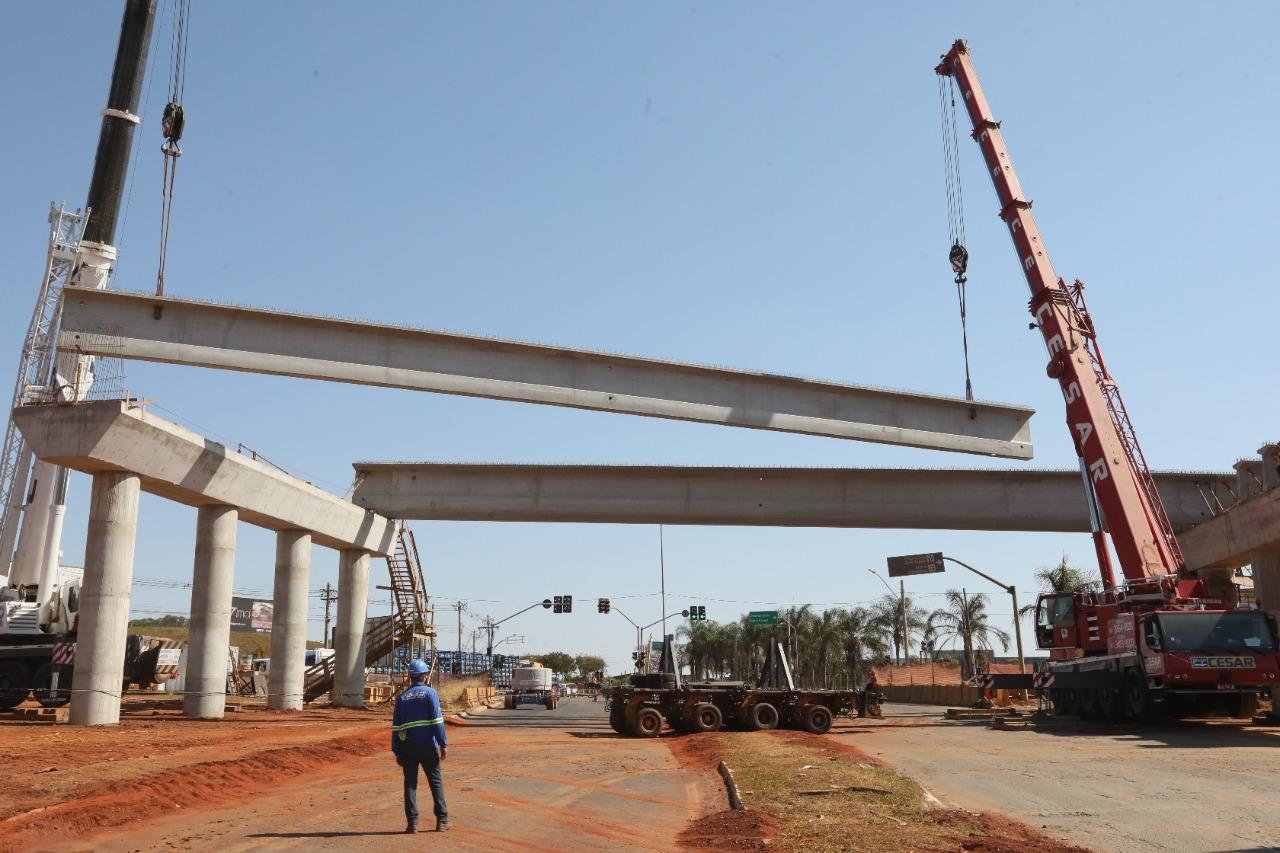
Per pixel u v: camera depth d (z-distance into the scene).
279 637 42.81
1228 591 39.88
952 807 13.23
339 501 43.97
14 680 36.22
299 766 18.80
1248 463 39.06
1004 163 38.41
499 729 34.12
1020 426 40.03
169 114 32.12
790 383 37.72
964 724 33.47
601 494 45.00
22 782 14.83
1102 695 32.09
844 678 91.62
